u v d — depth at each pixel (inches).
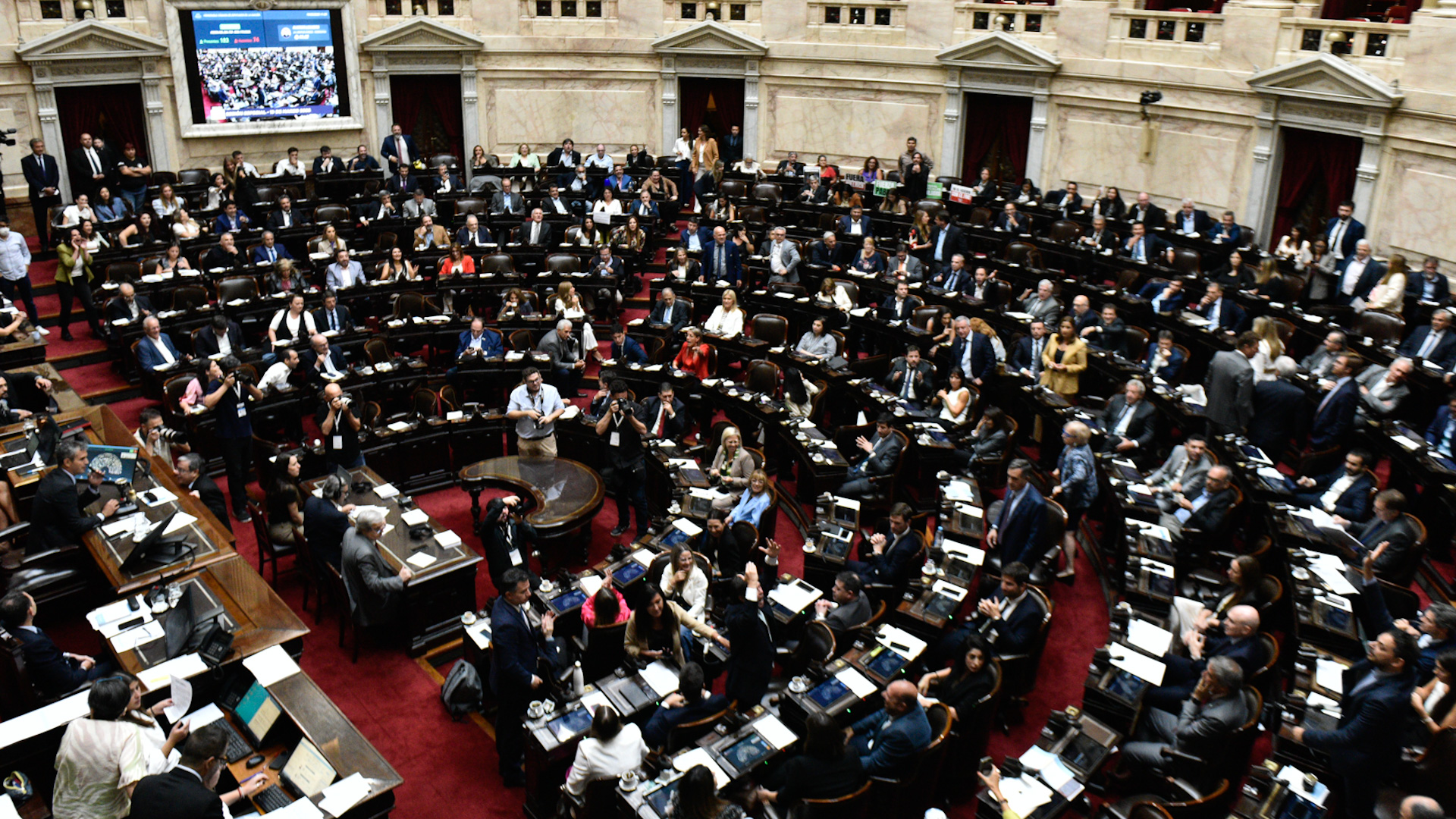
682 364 555.2
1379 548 360.2
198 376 519.5
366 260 697.6
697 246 726.5
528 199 799.7
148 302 587.5
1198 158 746.2
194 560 336.5
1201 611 328.2
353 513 396.5
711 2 903.7
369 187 810.8
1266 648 308.0
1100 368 540.4
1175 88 745.6
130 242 656.4
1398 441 445.4
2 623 281.3
